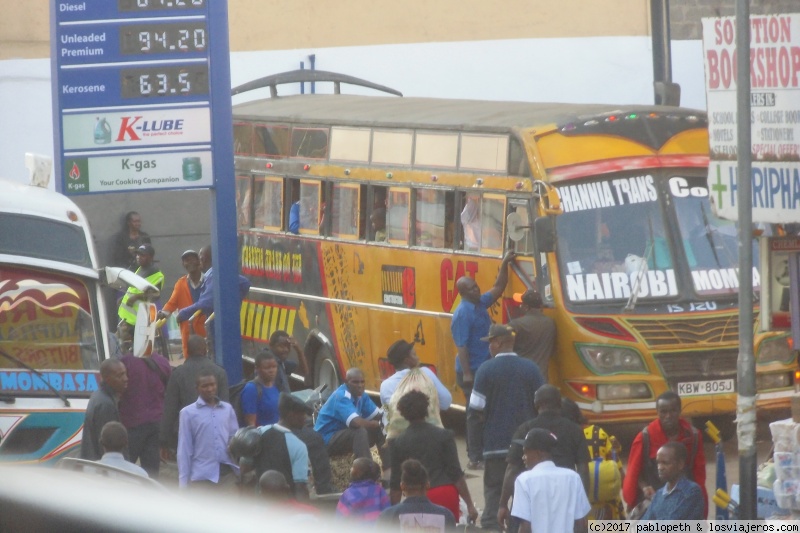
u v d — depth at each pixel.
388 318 53.72
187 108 47.59
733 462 44.78
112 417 34.69
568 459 31.20
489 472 36.25
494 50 91.00
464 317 45.53
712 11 89.62
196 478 35.22
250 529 10.07
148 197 76.31
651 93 90.31
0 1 85.00
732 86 29.38
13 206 36.78
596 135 47.22
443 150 51.47
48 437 35.44
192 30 47.47
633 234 46.66
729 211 29.66
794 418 27.89
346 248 56.31
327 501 33.91
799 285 29.92
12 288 36.19
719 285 46.53
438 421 37.03
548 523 27.58
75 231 37.66
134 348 37.94
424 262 51.81
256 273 63.44
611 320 45.12
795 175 28.48
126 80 47.00
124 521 9.89
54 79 46.59
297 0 90.50
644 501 31.03
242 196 64.81
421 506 26.11
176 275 77.06
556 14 90.50
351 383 37.38
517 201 47.34
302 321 59.56
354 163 56.44
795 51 28.62
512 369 36.22
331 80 70.12
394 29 91.31
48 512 9.91
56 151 46.69
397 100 60.50
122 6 46.81
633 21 90.44
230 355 48.47
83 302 37.25
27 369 35.75
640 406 44.88
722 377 45.66
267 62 90.44
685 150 47.84
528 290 45.03
